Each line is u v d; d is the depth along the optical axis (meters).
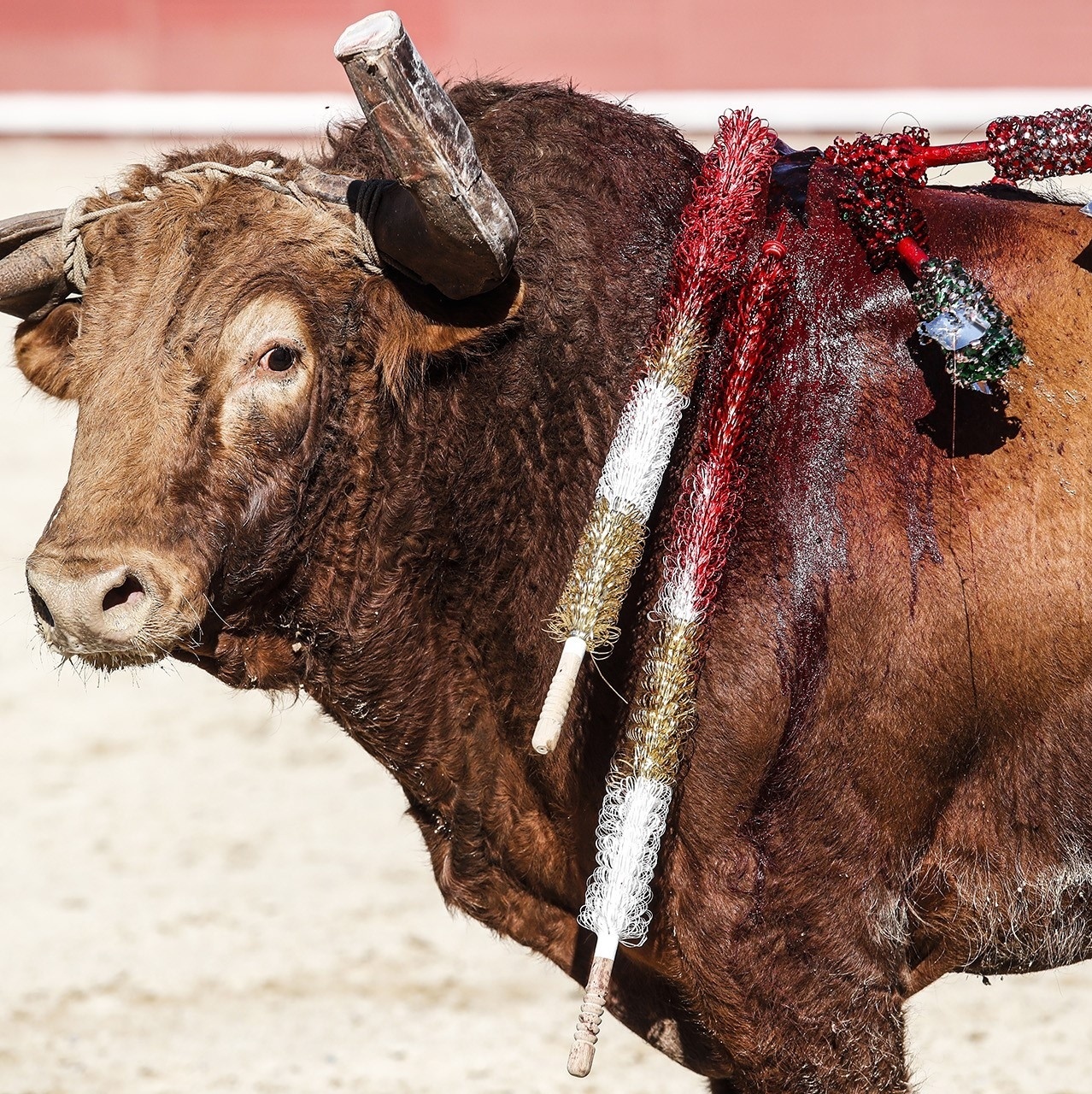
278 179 7.77
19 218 8.27
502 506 7.93
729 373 7.48
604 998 6.98
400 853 16.36
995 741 7.71
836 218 7.89
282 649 8.16
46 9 41.94
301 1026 13.02
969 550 7.55
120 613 7.20
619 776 7.51
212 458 7.41
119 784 17.89
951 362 7.32
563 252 7.86
